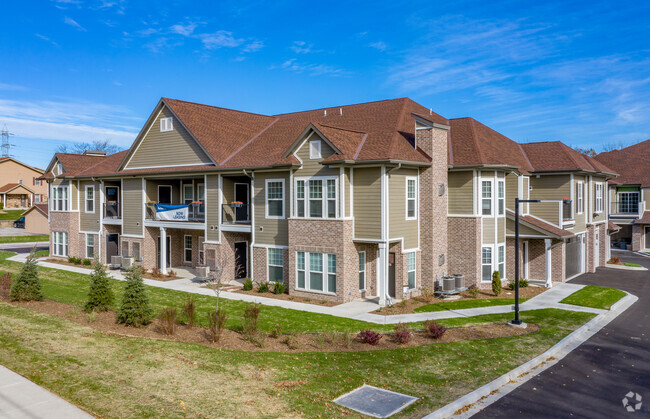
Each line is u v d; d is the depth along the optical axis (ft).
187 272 98.58
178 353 44.01
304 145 73.10
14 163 271.90
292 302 70.49
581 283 87.66
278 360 43.80
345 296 69.77
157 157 97.91
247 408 33.50
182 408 32.94
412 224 74.33
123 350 44.04
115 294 75.46
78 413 31.58
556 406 36.65
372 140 74.49
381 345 49.83
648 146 153.89
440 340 51.93
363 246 74.49
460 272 79.15
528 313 64.44
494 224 79.82
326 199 70.95
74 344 45.11
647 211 144.66
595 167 100.89
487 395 38.58
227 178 87.56
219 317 49.98
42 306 62.28
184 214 92.89
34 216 197.36
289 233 74.95
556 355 48.80
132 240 102.47
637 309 69.41
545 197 92.73
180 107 94.43
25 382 36.17
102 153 133.08
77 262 110.01
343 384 39.04
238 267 88.28
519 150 97.45
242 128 99.25
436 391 38.32
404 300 69.05
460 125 89.10
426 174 75.10
